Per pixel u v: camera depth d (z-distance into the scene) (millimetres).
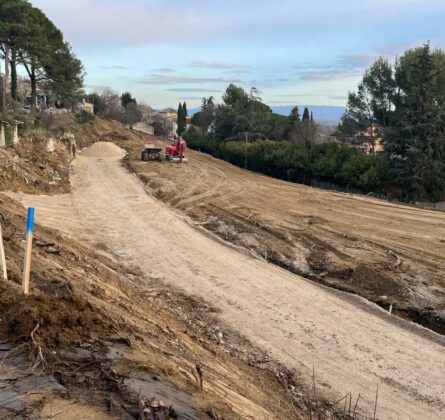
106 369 5258
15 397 4469
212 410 5105
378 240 19562
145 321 8609
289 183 34688
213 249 17641
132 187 29250
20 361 5043
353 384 9297
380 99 46531
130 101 103188
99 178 31625
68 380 4910
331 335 11211
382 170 32875
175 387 5410
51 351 5316
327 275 15945
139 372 5410
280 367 9781
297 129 56781
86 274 10391
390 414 8430
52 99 62312
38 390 4621
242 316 12031
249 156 48250
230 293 13492
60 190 25844
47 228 14680
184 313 11953
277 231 20641
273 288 14008
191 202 26094
